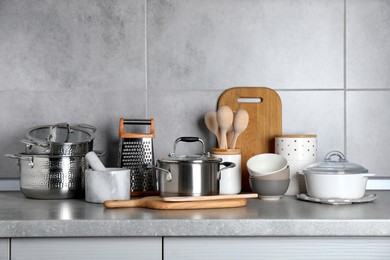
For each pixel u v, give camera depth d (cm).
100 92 204
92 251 142
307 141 189
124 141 188
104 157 204
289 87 204
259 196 178
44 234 140
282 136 190
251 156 202
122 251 142
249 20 204
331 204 166
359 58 204
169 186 169
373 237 142
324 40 204
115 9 204
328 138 204
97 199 169
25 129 204
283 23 204
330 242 142
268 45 205
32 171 177
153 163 190
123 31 204
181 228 140
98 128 204
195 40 205
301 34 204
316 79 204
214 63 204
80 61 204
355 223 140
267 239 143
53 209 158
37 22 204
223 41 204
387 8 204
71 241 142
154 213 150
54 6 204
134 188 187
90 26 204
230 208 159
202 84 205
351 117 204
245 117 190
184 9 204
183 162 168
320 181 168
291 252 143
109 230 140
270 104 202
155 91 205
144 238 142
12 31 204
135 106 204
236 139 194
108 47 204
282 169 175
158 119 204
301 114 204
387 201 174
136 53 204
